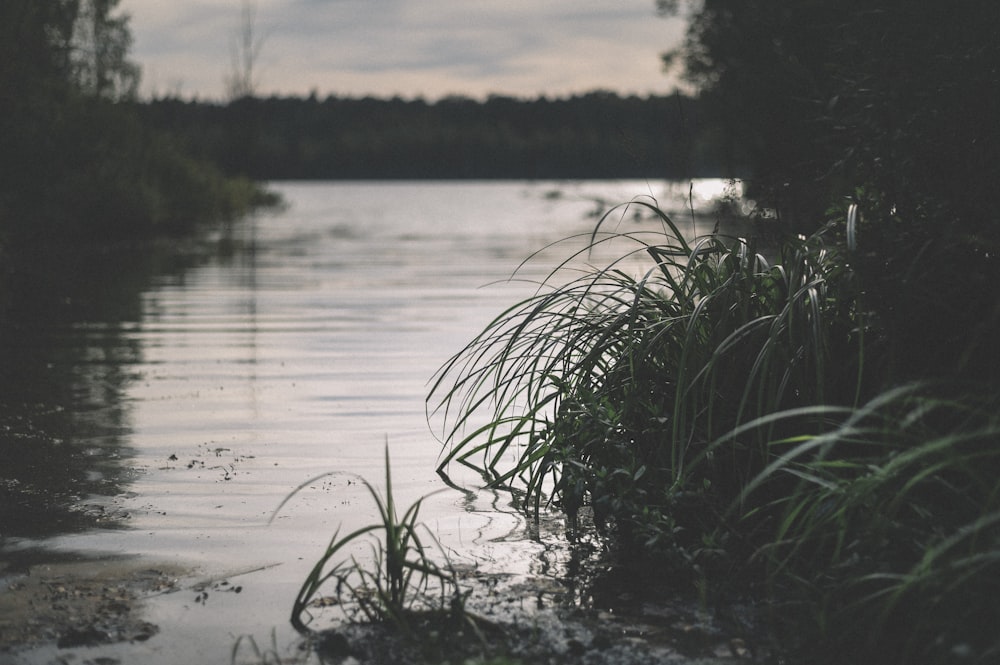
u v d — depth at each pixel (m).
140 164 30.72
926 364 4.40
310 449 6.63
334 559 4.48
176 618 3.81
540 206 65.19
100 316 13.86
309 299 15.72
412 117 139.62
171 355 10.63
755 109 7.60
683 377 4.82
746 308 4.78
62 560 4.48
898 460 3.51
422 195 92.88
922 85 4.36
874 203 4.52
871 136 4.54
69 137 22.72
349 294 16.36
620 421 4.92
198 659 3.45
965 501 3.71
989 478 3.79
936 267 4.24
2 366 9.93
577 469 4.90
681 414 4.77
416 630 3.69
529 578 4.22
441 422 7.44
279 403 8.14
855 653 3.44
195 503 5.37
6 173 19.55
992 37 4.31
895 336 4.34
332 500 5.43
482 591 4.08
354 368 9.77
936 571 3.18
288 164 133.62
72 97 23.27
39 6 20.12
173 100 33.81
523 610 3.88
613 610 3.87
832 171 4.74
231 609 3.90
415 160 135.75
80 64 26.03
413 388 8.74
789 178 5.52
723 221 5.90
